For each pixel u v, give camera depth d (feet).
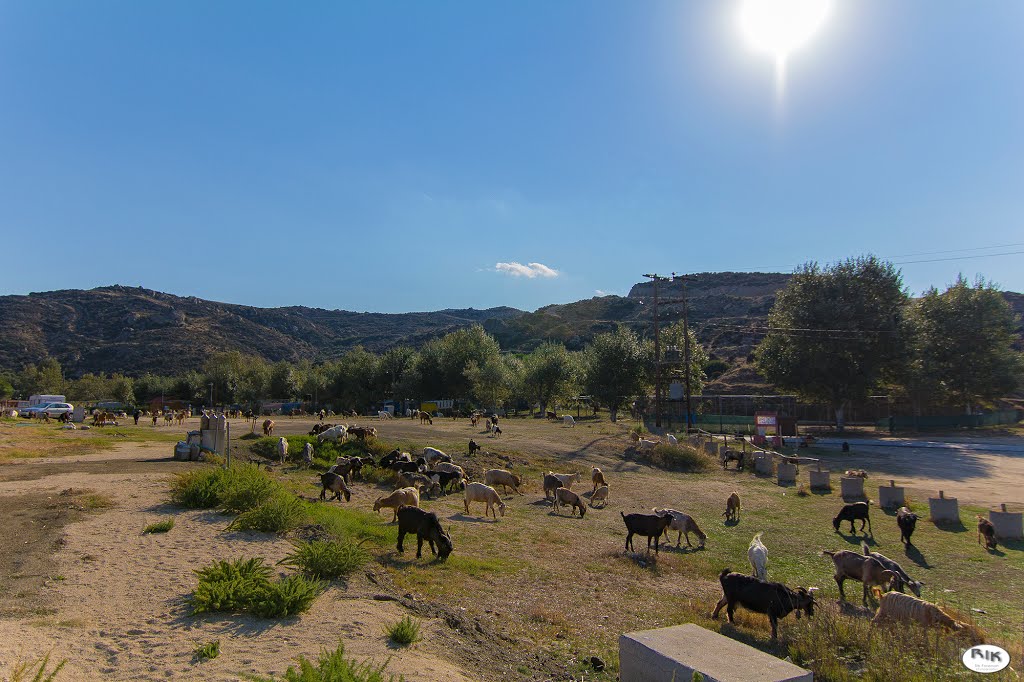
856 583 48.44
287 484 76.48
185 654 24.38
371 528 52.90
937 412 242.99
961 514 76.54
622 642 26.27
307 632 27.53
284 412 303.48
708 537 64.44
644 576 47.83
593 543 57.57
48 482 62.39
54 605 28.76
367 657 24.99
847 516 67.56
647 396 250.37
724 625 36.01
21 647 23.65
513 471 99.76
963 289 226.99
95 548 38.29
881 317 202.80
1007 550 60.18
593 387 232.94
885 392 246.06
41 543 38.86
